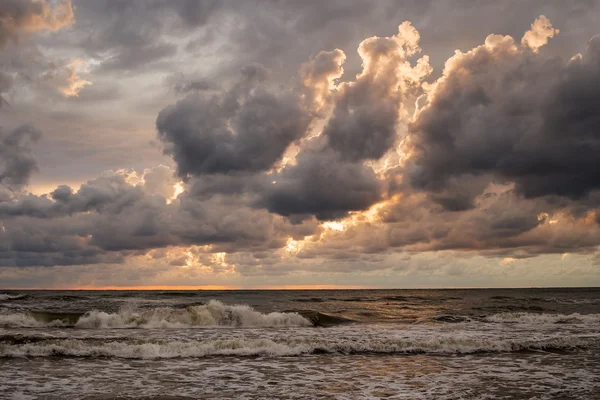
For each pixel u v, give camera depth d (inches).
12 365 567.2
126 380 500.1
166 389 464.1
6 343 701.9
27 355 622.2
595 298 3058.6
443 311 1675.7
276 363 601.6
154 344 682.2
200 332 936.9
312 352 676.7
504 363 610.9
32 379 498.9
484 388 475.8
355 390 464.8
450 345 711.7
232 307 1182.3
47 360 599.8
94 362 592.7
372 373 545.3
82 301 2095.2
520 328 1042.7
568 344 745.6
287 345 691.4
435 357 652.1
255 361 613.3
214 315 1117.1
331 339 814.5
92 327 1030.4
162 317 1098.1
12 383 480.1
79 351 638.5
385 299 2913.4
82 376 515.8
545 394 454.0
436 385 487.2
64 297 2559.1
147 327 1042.1
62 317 1097.4
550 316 1304.1
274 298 2866.6
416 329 1018.1
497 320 1261.1
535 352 693.9
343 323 1179.3
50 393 443.2
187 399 430.0
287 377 521.7
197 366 577.3
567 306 2036.2
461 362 617.0
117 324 1055.6
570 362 619.8
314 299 2755.9
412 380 510.3
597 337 850.8
